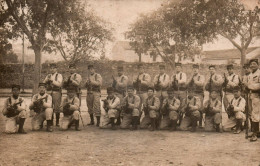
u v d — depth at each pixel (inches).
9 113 302.0
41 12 438.0
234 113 323.6
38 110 321.7
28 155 230.5
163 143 267.9
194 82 338.6
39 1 429.7
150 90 335.9
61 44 490.3
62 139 281.0
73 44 483.5
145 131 325.1
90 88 360.8
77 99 333.4
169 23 490.3
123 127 340.2
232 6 466.6
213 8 460.8
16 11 439.8
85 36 477.7
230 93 333.7
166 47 544.4
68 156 228.2
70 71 343.6
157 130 331.6
